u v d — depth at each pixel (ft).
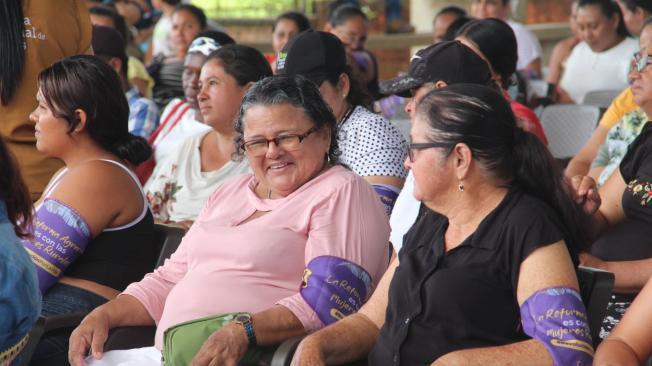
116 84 11.86
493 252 8.18
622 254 11.48
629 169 11.67
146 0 31.83
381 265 9.98
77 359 10.07
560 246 8.03
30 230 9.22
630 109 15.75
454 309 8.22
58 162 13.98
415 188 8.57
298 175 9.96
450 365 7.95
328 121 10.05
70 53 14.24
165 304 10.41
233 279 9.98
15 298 8.46
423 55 11.97
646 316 8.30
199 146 14.64
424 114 8.43
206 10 42.93
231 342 9.05
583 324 7.79
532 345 7.83
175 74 23.26
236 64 13.76
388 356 8.58
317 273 9.56
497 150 8.22
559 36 37.14
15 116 13.56
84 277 11.45
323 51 12.77
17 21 13.34
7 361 8.73
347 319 9.20
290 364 8.73
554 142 19.43
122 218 11.58
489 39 13.62
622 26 24.04
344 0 27.68
